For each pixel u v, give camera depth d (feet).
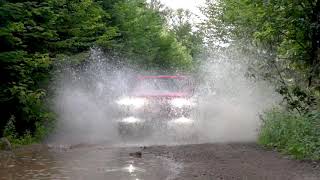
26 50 47.19
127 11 89.30
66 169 26.81
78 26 55.67
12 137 40.04
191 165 28.02
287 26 40.75
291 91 40.98
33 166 27.81
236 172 25.82
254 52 47.09
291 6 39.52
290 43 42.11
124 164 28.43
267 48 44.86
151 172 25.82
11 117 41.50
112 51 75.72
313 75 39.60
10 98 41.98
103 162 29.17
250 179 24.06
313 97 37.63
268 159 30.22
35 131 43.24
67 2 53.42
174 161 29.48
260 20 43.68
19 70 42.19
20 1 44.37
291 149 32.09
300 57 41.83
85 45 58.75
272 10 40.93
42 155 32.32
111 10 79.56
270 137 36.99
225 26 67.62
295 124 35.17
